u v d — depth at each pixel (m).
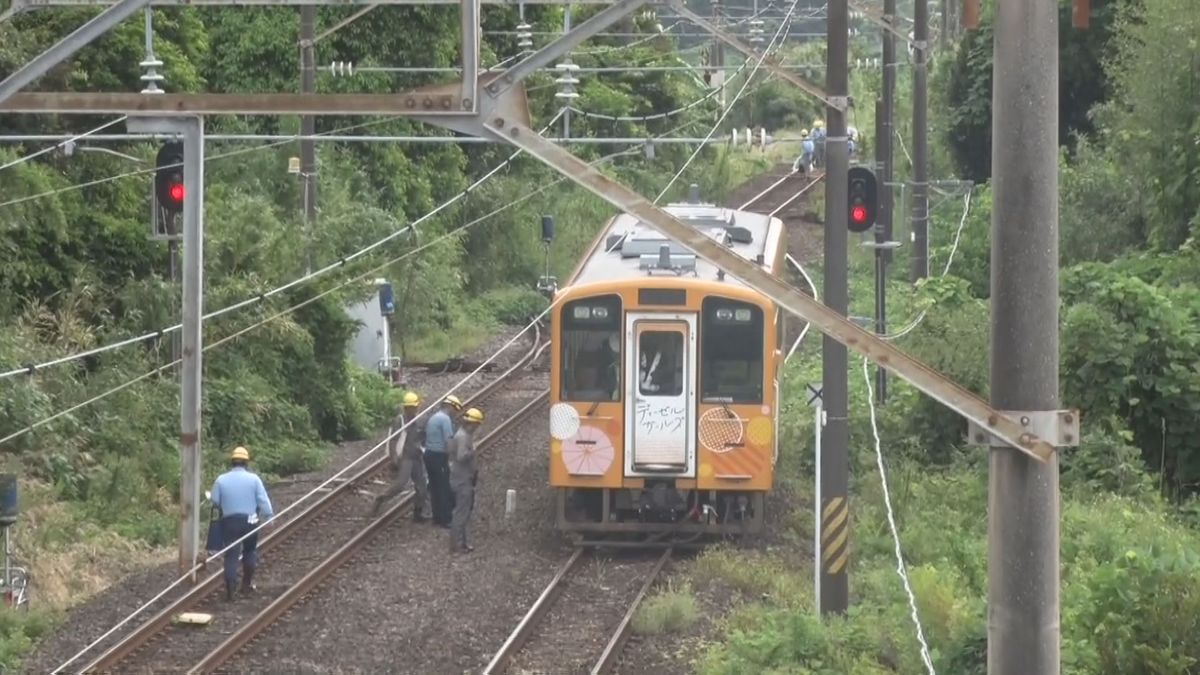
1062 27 115.25
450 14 121.88
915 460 69.19
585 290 60.25
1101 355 64.50
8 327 71.81
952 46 131.38
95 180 81.75
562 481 60.47
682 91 160.38
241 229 86.50
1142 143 85.31
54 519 61.38
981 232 102.00
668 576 56.81
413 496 69.62
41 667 45.53
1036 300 22.55
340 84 117.75
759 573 55.19
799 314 23.11
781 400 75.88
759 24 109.75
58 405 69.50
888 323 78.75
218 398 77.75
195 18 106.38
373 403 90.06
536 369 102.94
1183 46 82.44
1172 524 57.25
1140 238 92.06
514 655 46.44
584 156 144.50
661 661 45.88
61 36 84.56
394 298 102.75
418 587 54.88
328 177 107.94
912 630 42.66
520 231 135.12
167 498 70.06
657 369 60.25
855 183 49.91
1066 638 36.28
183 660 46.19
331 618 50.66
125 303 78.81
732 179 166.75
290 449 78.38
